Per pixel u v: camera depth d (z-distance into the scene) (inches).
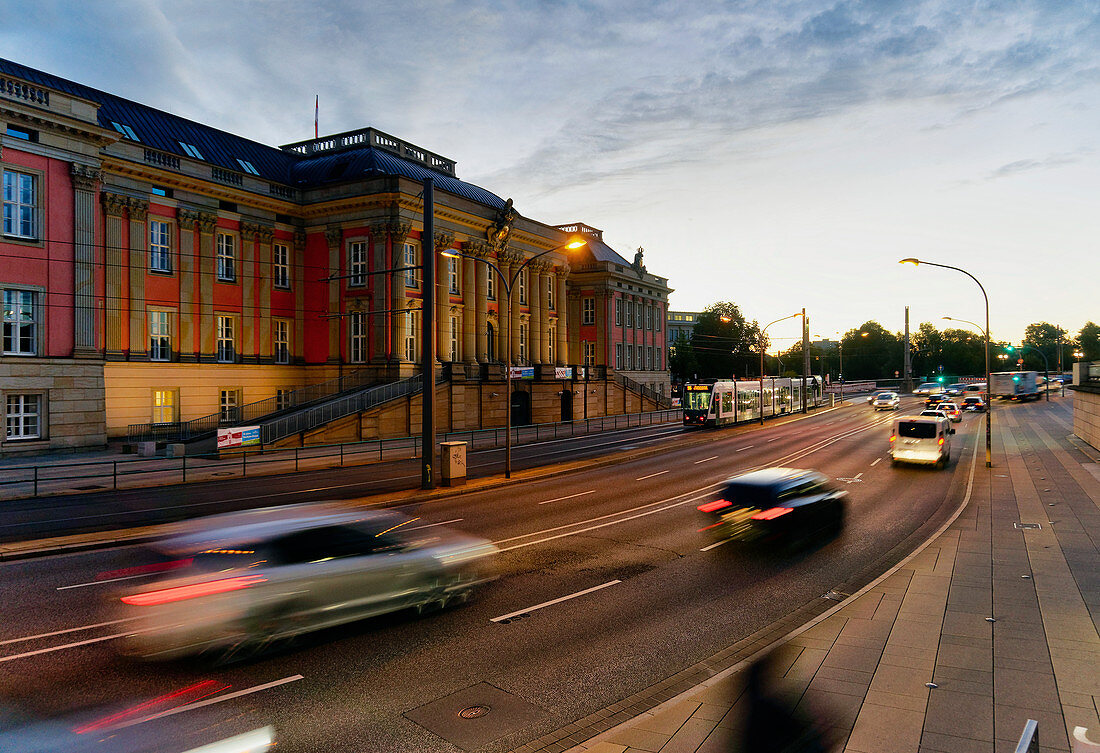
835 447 1464.1
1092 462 1125.7
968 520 683.4
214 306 1663.4
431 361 894.4
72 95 1269.7
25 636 361.7
